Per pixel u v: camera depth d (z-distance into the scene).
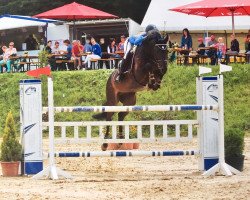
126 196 13.27
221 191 13.67
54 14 39.56
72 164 19.08
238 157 16.78
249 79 31.50
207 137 16.77
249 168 17.55
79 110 16.45
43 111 16.64
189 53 34.66
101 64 37.25
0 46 43.09
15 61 37.72
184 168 17.92
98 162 19.45
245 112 29.25
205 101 16.95
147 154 16.52
